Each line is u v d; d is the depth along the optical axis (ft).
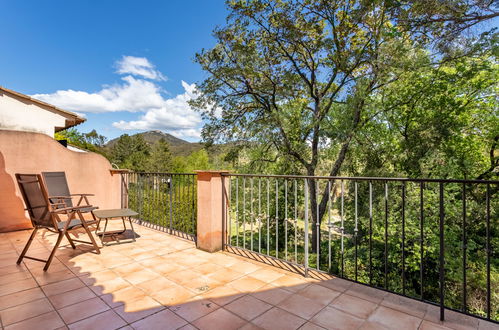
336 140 33.88
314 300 7.02
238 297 7.16
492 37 19.34
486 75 29.94
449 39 17.49
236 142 39.29
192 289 7.63
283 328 5.76
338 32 34.53
